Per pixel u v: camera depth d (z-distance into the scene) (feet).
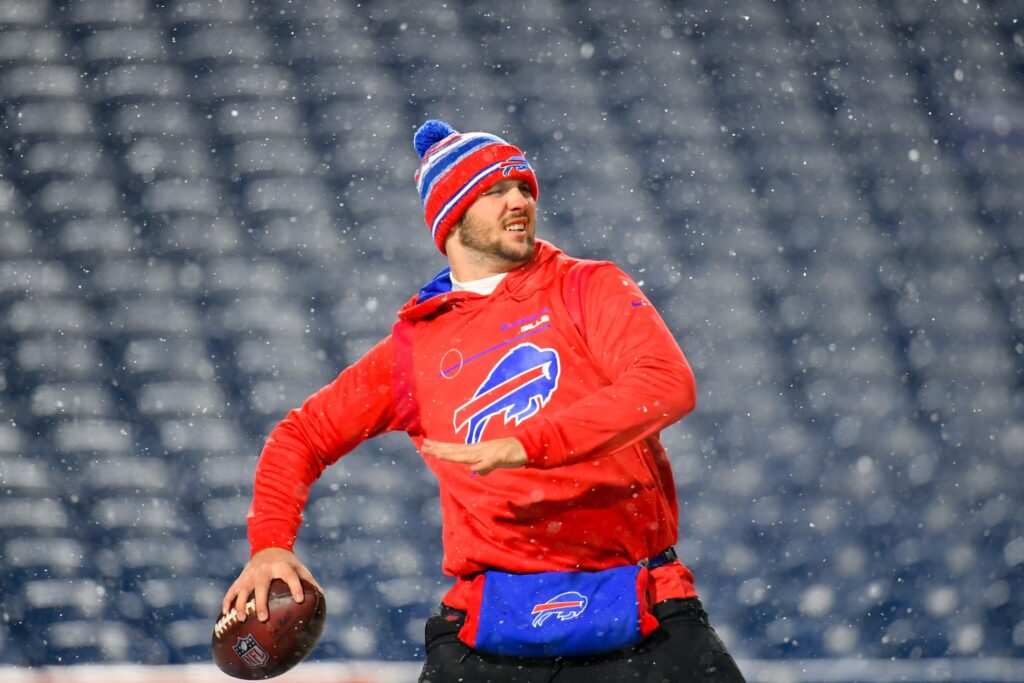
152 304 125.70
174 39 147.84
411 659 91.91
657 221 141.28
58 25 146.10
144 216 133.18
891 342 130.00
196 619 95.76
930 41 158.40
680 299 134.51
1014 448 118.83
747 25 157.17
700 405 120.37
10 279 125.08
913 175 147.33
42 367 117.70
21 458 108.58
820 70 155.02
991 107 154.40
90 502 104.94
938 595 99.91
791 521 107.86
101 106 141.59
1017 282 138.21
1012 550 106.01
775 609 98.37
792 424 119.55
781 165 147.02
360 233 135.33
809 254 138.62
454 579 98.43
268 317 126.21
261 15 151.64
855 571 102.83
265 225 134.41
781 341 129.39
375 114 146.10
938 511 109.81
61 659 89.30
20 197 132.98
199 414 116.26
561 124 148.87
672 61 154.61
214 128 142.10
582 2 157.38
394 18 154.10
